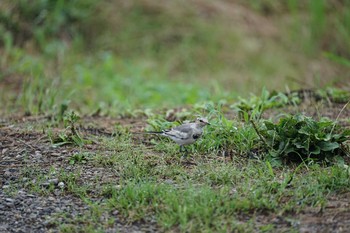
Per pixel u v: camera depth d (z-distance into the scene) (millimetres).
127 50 21594
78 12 22109
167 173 9695
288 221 8203
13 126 12305
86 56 20953
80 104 16250
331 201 8656
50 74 17984
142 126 12312
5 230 8328
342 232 7879
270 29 23750
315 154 9992
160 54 21531
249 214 8406
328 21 24547
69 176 9633
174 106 14898
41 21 21531
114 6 22797
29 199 9117
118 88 18625
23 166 10211
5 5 21359
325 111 13172
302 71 21484
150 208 8609
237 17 23688
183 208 8312
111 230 8219
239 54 21875
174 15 22859
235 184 9297
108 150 10812
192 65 21141
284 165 9914
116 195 9039
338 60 18719
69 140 11234
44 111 13898
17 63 19141
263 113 12914
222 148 10617
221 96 15258
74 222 8461
